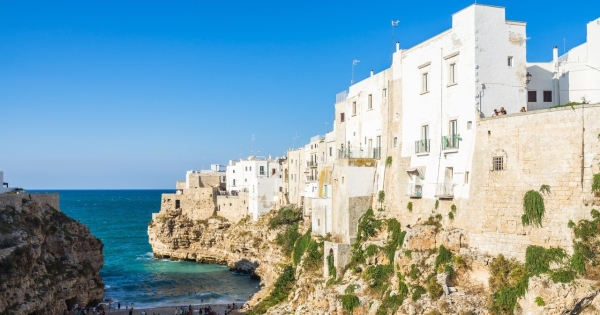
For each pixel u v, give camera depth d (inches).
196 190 5285.4
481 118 1787.6
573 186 1535.4
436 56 2020.2
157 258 5280.5
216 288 3831.2
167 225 5211.6
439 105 2000.5
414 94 2171.5
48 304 2481.5
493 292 1658.5
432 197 2023.9
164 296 3609.7
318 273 2564.0
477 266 1744.6
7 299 2201.0
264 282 3833.7
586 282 1471.5
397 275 1972.2
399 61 2301.9
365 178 2482.8
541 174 1608.0
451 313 1668.3
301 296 2449.6
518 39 1855.3
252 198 4805.6
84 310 2888.8
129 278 4247.0
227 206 5137.8
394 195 2308.1
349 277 2217.0
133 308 3211.1
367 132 2581.2
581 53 2062.0
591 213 1501.0
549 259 1550.2
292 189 4571.9
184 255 5103.3
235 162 6796.3
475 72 1800.0
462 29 1868.8
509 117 1696.6
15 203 2711.6
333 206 2608.3
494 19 1831.9
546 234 1582.2
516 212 1664.6
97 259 3243.1
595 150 1505.9
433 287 1760.6
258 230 4330.7
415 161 2153.1
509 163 1692.9
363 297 2038.6
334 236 2586.1
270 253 3922.2
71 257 2965.1
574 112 1545.3
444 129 1971.0
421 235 1948.8
